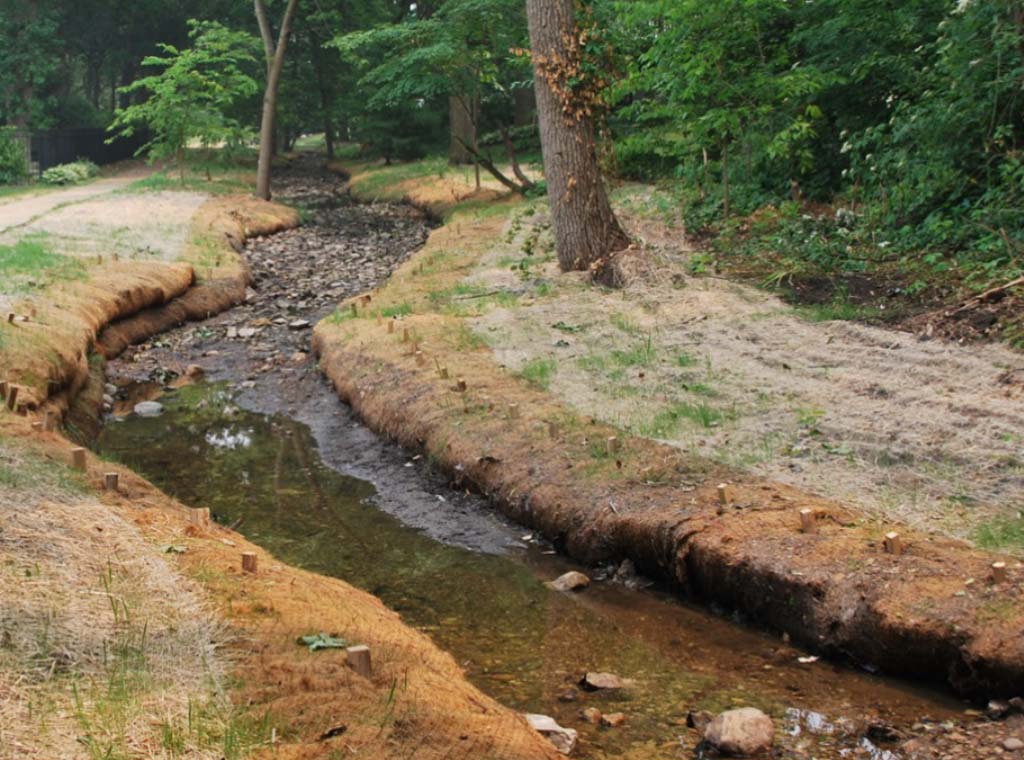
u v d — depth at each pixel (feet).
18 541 16.10
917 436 22.30
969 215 38.50
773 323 31.86
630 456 23.13
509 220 61.11
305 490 26.03
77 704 11.58
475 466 24.98
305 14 136.15
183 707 11.80
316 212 86.79
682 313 34.24
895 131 41.29
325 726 11.69
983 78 38.42
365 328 37.22
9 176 111.34
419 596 19.85
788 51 53.06
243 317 45.47
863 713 14.85
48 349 31.35
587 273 40.88
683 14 48.16
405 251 61.00
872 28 47.91
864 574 16.87
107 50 167.22
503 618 18.76
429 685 13.26
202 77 100.27
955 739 13.96
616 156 63.93
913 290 32.83
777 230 44.75
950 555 17.04
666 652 17.19
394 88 80.79
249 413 32.96
